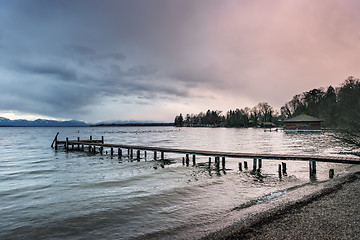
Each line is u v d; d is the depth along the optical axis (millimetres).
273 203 9602
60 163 23859
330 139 48281
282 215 7906
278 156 17406
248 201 10320
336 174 15734
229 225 7465
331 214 7629
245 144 41938
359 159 14773
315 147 33375
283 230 6664
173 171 18516
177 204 10234
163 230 7527
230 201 10453
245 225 7301
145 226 7941
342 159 14781
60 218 8875
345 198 9305
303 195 10531
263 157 17984
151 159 25781
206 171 18359
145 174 17391
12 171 19297
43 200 11203
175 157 26672
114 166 21594
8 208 10109
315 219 7301
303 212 8016
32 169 20234
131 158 27016
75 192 12578
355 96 53656
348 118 30797
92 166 21703
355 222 6859
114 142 55406
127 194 11945
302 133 70875
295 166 19672
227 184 13914
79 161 25281
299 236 6211
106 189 13094
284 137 60125
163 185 13812
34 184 14641
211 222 7953
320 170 17609
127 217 8828
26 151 36094
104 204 10414
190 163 22250
